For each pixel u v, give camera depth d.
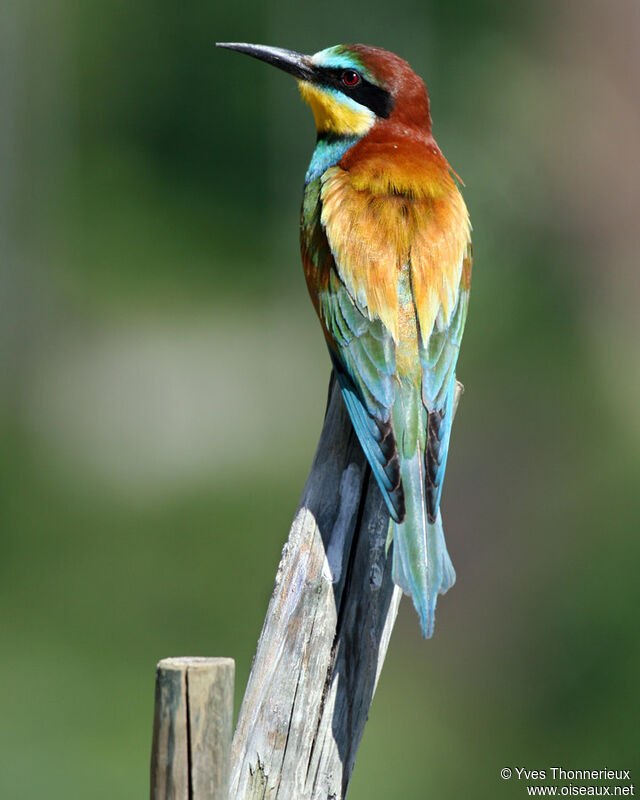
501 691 12.68
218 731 3.88
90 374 22.19
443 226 6.01
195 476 17.75
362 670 4.77
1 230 25.48
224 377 22.45
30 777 9.94
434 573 5.03
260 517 16.05
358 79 6.59
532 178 18.39
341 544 4.94
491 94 21.61
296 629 4.70
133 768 10.09
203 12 30.64
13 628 12.52
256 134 30.33
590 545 13.35
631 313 16.83
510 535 14.14
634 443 15.05
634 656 12.12
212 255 28.72
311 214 6.51
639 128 17.30
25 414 20.08
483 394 15.73
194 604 13.25
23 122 26.83
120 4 30.11
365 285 5.86
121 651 12.16
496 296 16.98
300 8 28.98
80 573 13.98
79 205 29.12
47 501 16.34
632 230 17.05
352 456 5.45
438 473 5.41
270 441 19.69
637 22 17.27
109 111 30.17
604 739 11.53
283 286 28.11
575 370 16.22
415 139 6.54
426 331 5.73
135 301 26.06
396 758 11.30
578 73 17.59
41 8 28.30
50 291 25.19
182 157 30.44
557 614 12.93
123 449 18.81
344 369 5.79
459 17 23.14
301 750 4.59
